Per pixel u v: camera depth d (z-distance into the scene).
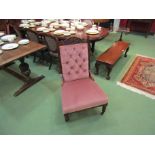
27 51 2.14
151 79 2.76
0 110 2.14
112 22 5.55
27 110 2.14
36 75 2.94
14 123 1.95
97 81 2.74
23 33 3.57
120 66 3.21
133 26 5.36
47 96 2.40
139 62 3.36
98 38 2.77
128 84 2.64
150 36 5.09
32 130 1.86
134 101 2.29
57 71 3.08
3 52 2.11
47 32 3.10
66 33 2.99
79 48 1.96
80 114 2.07
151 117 2.03
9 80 2.77
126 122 1.96
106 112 2.10
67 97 1.79
